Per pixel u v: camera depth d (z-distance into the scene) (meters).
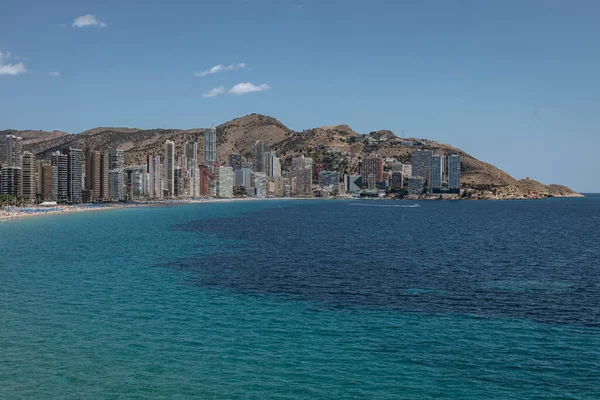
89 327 56.38
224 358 47.41
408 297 71.56
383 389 41.28
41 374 43.66
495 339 52.94
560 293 74.44
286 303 67.69
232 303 67.50
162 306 65.75
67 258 109.25
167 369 44.88
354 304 67.25
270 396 40.06
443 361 46.94
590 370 44.94
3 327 56.19
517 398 39.78
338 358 47.56
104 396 39.84
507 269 96.25
